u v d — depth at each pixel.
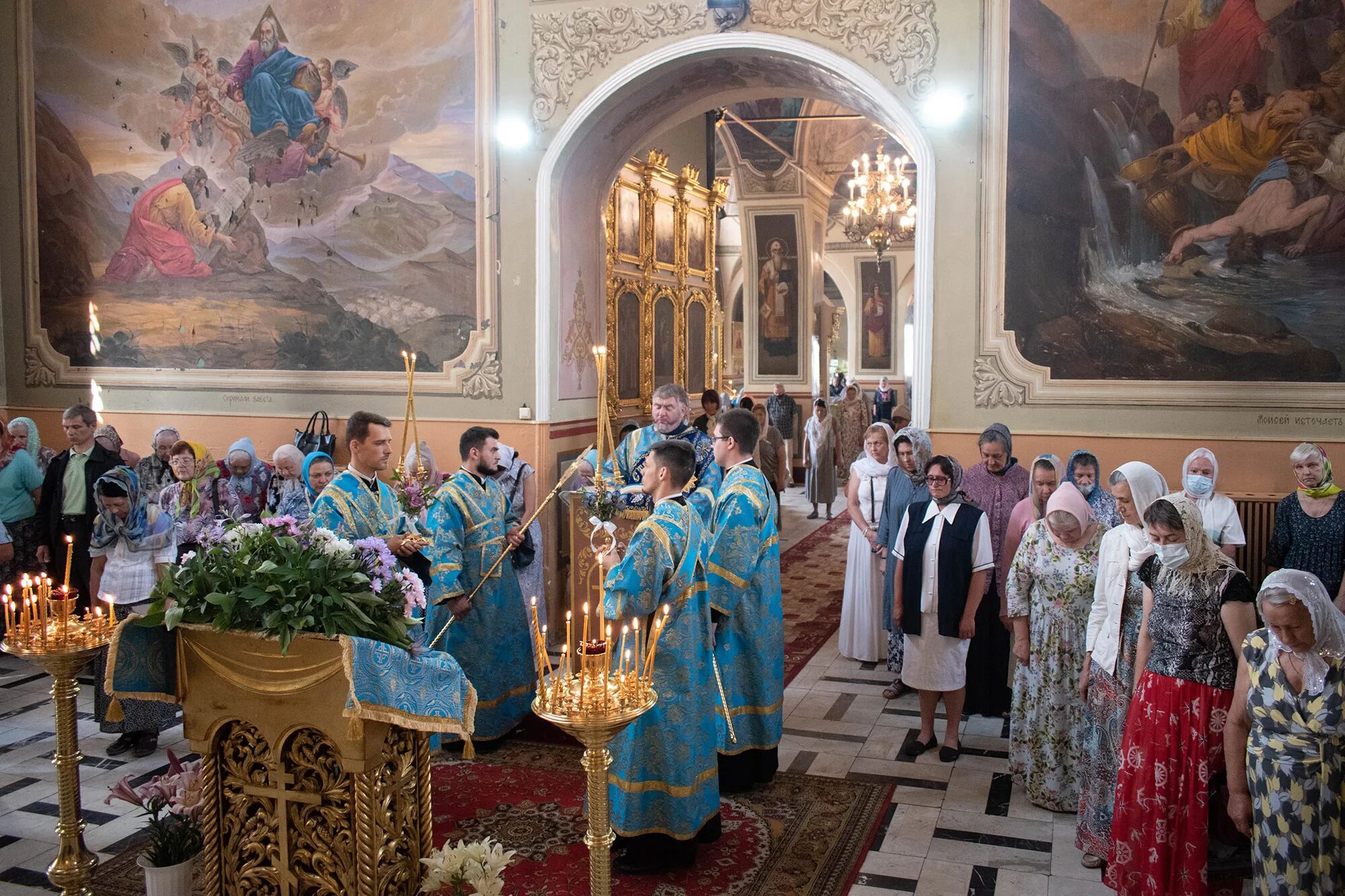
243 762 3.66
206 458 7.05
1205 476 6.26
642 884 4.38
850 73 7.72
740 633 5.32
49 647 3.84
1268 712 3.37
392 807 3.73
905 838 4.85
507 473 7.44
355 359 9.25
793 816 5.07
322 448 9.07
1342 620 3.26
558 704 2.84
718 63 8.27
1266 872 3.38
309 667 3.45
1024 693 5.26
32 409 10.51
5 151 10.38
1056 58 7.31
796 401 18.48
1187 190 7.11
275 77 9.33
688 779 4.43
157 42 9.74
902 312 26.09
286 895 3.62
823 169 18.36
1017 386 7.50
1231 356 7.06
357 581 3.58
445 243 8.84
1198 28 7.03
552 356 8.70
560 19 8.35
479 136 8.66
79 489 7.29
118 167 9.98
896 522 7.13
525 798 5.27
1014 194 7.44
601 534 5.57
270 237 9.47
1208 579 3.73
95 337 10.21
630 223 11.37
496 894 3.17
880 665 7.75
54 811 5.15
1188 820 3.72
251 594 3.44
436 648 5.89
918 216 7.70
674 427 6.44
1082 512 4.99
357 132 9.08
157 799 4.09
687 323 13.12
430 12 8.77
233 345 9.69
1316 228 6.86
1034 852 4.69
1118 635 4.37
